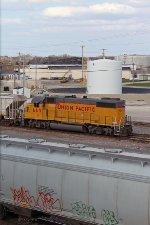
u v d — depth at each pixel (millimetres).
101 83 89688
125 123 40688
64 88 101312
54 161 15742
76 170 15086
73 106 42531
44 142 17938
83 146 16766
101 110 40625
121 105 40188
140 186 13648
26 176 16500
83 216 15102
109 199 14320
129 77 169000
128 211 13922
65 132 42656
